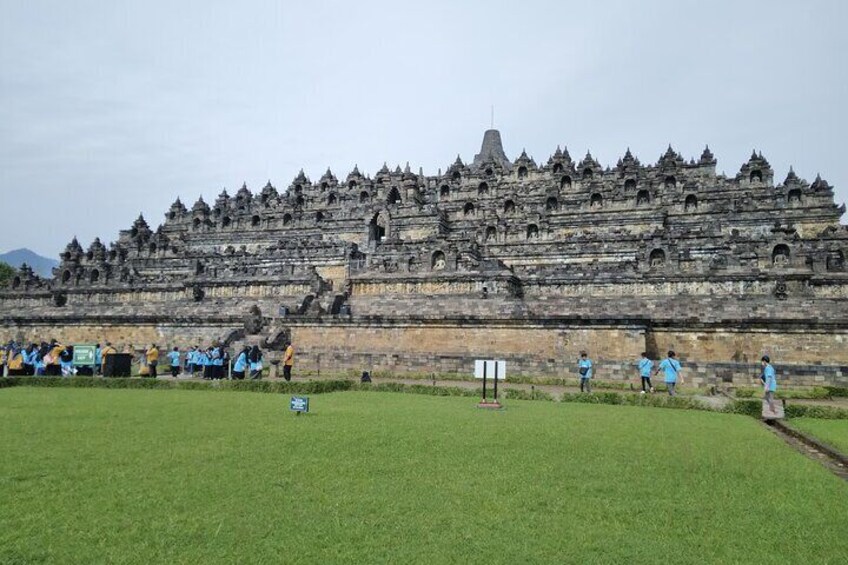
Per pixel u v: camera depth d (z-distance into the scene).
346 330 54.97
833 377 41.56
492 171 94.00
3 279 126.38
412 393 37.50
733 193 77.31
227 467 15.52
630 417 26.98
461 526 11.69
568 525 11.91
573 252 69.31
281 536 10.93
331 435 20.12
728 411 30.88
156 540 10.62
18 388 37.78
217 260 82.56
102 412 25.44
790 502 13.63
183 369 55.84
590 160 88.56
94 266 79.94
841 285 50.12
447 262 60.97
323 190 103.88
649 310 51.00
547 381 44.78
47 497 12.81
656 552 10.65
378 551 10.41
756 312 48.06
